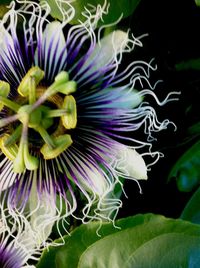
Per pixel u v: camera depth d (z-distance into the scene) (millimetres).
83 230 129
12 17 135
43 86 144
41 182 143
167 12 146
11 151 140
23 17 135
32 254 147
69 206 145
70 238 130
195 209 137
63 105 143
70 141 144
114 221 128
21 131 141
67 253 132
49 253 134
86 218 144
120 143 138
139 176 135
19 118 134
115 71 134
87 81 138
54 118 150
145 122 139
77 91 141
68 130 147
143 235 122
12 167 142
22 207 141
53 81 140
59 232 137
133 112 139
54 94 147
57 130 149
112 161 138
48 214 140
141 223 122
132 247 123
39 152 150
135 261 123
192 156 143
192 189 143
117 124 141
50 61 139
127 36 132
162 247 121
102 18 134
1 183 141
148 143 136
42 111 145
